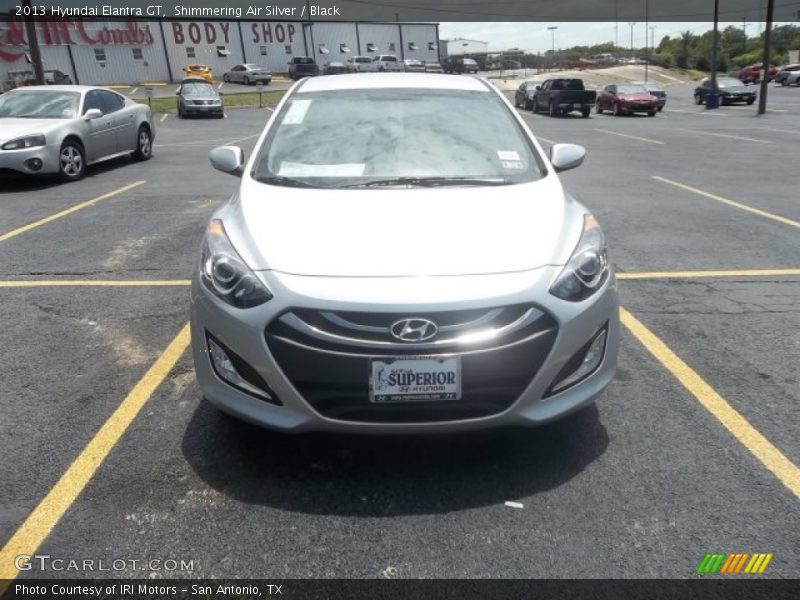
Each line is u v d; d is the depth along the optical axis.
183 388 3.73
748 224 7.41
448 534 2.59
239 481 2.91
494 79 57.06
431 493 2.83
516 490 2.85
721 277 5.61
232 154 4.03
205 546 2.54
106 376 3.89
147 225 7.42
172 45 52.91
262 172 3.69
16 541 2.56
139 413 3.47
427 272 2.75
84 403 3.58
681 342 4.32
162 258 6.16
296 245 2.91
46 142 9.80
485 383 2.70
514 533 2.60
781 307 4.91
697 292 5.25
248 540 2.56
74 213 8.03
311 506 2.75
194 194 9.25
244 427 3.32
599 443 3.19
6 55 45.72
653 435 3.25
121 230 7.20
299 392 2.73
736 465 3.02
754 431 3.29
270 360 2.72
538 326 2.74
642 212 8.07
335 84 4.47
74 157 10.41
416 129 3.97
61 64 47.81
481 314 2.68
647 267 5.90
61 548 2.52
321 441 3.19
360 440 3.20
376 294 2.66
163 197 9.03
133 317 4.77
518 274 2.77
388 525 2.64
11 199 8.92
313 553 2.50
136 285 5.43
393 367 2.65
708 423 3.36
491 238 2.95
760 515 2.69
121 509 2.74
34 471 2.98
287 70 59.12
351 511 2.72
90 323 4.66
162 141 17.61
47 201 8.77
